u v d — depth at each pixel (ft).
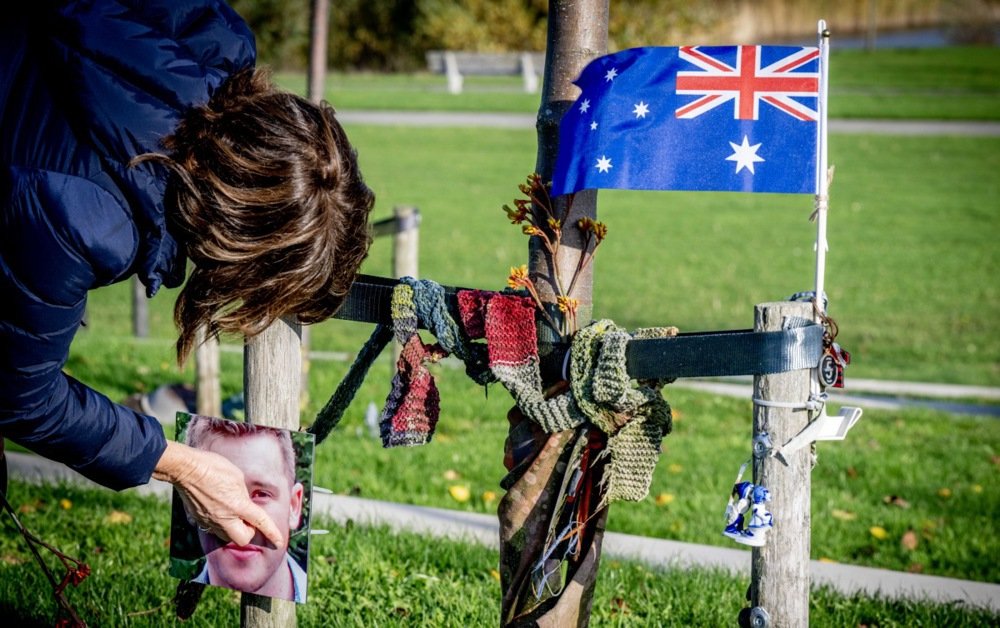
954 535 18.11
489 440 22.43
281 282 6.98
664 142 8.10
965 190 61.46
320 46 25.43
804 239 51.98
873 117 81.92
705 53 8.17
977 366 33.47
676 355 7.91
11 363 6.79
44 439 7.13
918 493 20.47
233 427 8.66
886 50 138.21
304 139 6.94
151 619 12.30
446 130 79.41
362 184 7.41
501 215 56.13
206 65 7.36
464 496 18.45
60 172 6.73
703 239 52.21
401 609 12.92
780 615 7.96
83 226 6.63
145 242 7.04
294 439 8.51
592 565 8.49
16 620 12.14
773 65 7.97
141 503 16.69
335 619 12.47
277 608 9.30
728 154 7.98
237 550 8.80
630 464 8.29
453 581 14.01
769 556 7.92
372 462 20.27
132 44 6.87
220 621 12.25
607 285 43.50
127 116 6.75
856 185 62.64
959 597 14.88
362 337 35.88
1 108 6.91
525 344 8.45
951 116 81.71
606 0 8.91
